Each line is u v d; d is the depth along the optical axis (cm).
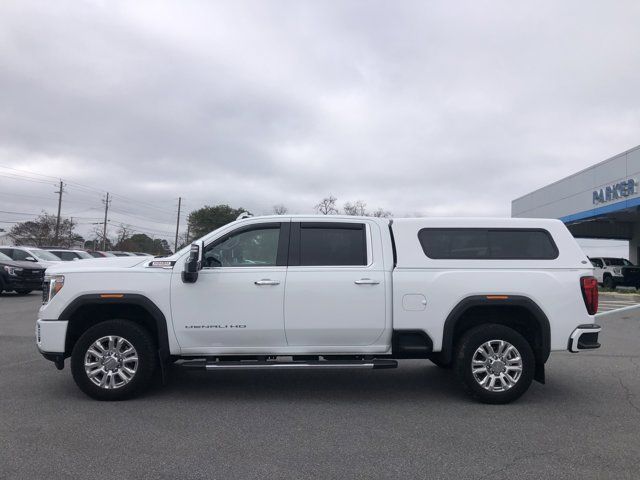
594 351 991
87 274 624
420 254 638
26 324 1259
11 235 6644
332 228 648
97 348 625
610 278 2764
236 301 620
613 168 2527
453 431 536
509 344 628
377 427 547
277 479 421
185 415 581
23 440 499
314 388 705
